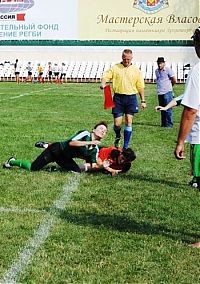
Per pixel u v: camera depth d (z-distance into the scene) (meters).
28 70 51.28
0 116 21.75
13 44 53.34
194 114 6.93
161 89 20.09
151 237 7.69
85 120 21.02
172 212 8.91
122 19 52.28
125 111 15.12
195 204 9.39
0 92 35.88
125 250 7.20
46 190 10.07
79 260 6.86
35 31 53.12
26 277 6.38
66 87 41.97
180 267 6.70
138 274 6.50
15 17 53.28
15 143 14.97
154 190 10.28
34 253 7.05
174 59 52.03
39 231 7.85
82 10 52.50
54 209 8.95
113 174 11.34
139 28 52.22
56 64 51.34
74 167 11.45
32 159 12.81
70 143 11.27
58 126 18.97
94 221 8.37
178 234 7.86
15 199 9.45
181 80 49.44
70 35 52.84
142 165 12.50
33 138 16.02
